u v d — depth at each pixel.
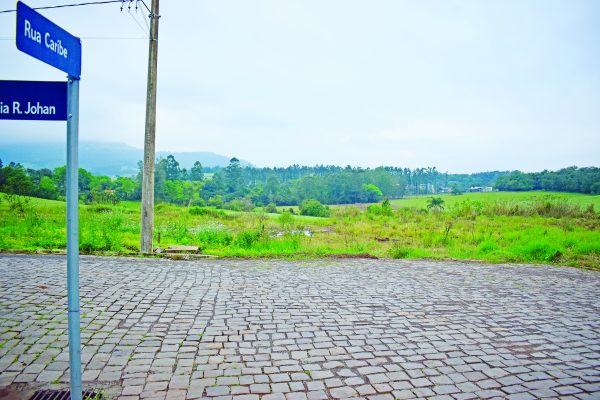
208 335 4.94
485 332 5.30
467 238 17.11
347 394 3.62
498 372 4.14
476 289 7.67
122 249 11.07
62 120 2.78
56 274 7.65
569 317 6.05
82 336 4.73
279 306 6.22
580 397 3.67
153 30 10.55
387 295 7.03
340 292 7.16
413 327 5.41
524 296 7.24
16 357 4.11
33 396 3.42
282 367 4.13
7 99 2.80
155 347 4.53
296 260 10.55
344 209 41.00
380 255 12.20
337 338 4.95
